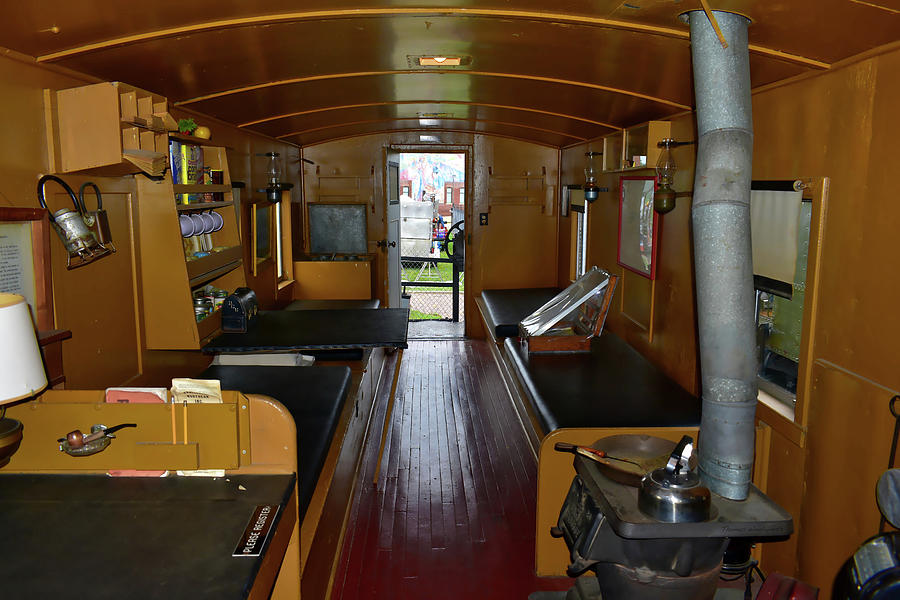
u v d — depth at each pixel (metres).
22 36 2.35
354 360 4.96
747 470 2.35
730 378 2.32
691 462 2.51
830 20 2.19
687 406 3.76
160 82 3.42
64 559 1.71
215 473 2.22
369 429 5.14
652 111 4.42
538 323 5.16
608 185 6.12
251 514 1.96
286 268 7.25
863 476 2.51
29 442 2.20
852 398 2.58
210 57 3.16
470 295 8.56
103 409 2.17
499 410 5.96
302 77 4.00
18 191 2.53
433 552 3.65
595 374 4.43
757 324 3.50
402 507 4.16
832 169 2.73
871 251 2.48
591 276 5.41
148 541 1.81
